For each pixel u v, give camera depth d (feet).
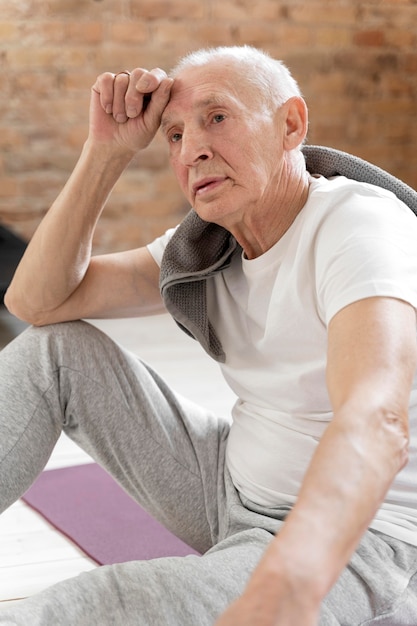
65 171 20.34
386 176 6.84
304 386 6.62
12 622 5.37
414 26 21.63
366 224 5.97
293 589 4.30
